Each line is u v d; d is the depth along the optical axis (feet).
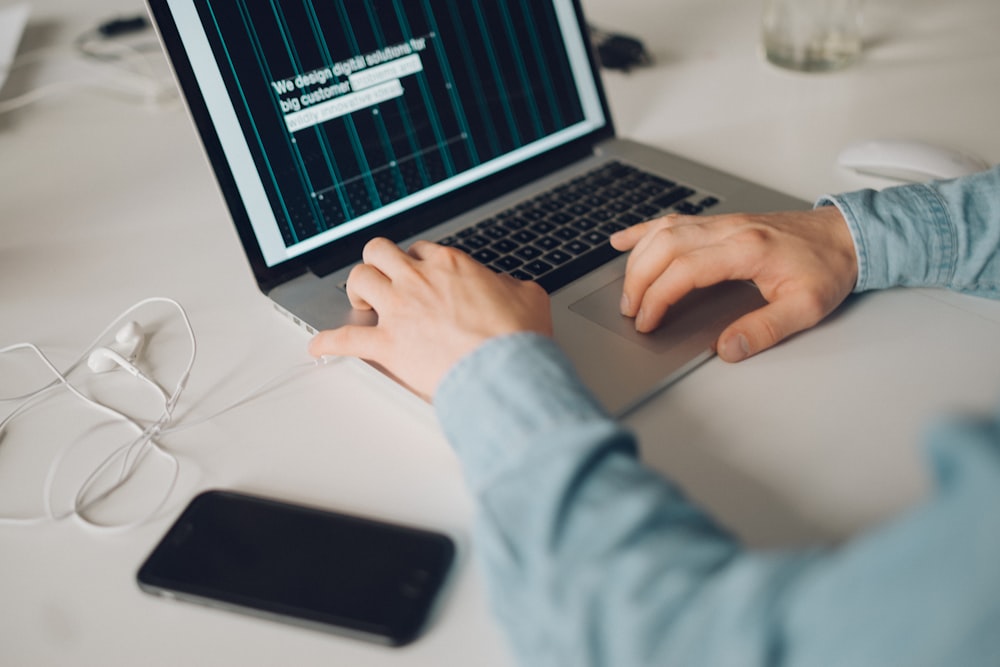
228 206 2.14
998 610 0.80
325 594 1.43
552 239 2.36
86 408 1.93
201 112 2.09
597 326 2.01
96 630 1.45
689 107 3.10
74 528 1.64
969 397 1.76
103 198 2.79
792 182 2.61
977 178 2.09
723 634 0.99
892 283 2.04
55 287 2.36
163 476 1.73
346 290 2.15
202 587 1.46
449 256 1.92
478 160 2.60
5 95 3.43
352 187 2.36
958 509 0.82
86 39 3.81
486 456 1.37
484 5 2.63
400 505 1.63
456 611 1.43
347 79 2.35
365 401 1.90
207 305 2.25
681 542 1.14
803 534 1.49
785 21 3.23
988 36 3.36
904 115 2.91
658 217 2.41
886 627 0.86
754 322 1.90
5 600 1.51
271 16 2.21
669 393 1.84
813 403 1.78
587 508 1.20
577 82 2.82
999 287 2.01
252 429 1.83
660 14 3.81
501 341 1.54
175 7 2.03
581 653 1.08
